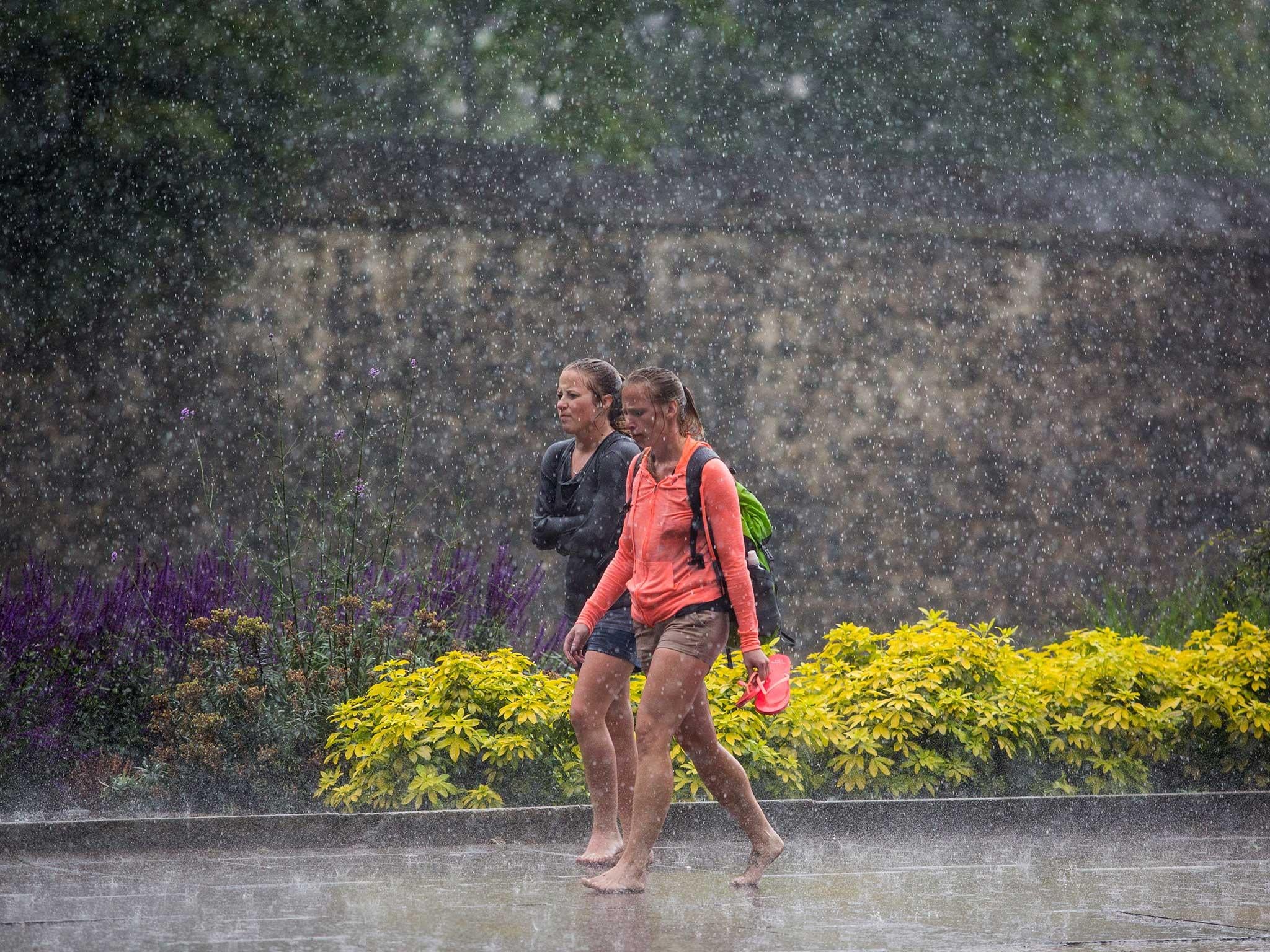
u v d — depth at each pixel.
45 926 18.77
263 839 26.44
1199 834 31.14
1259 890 23.00
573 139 93.50
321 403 58.19
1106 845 29.00
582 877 22.88
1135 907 21.25
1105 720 32.91
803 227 62.00
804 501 60.81
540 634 35.78
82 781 29.84
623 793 25.22
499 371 59.28
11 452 56.75
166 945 17.45
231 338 58.31
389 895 21.53
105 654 31.91
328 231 59.12
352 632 31.95
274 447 57.78
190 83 70.88
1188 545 64.12
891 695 32.22
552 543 26.39
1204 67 103.00
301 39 80.62
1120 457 63.91
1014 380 63.38
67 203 59.41
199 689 30.11
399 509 57.62
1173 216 65.62
